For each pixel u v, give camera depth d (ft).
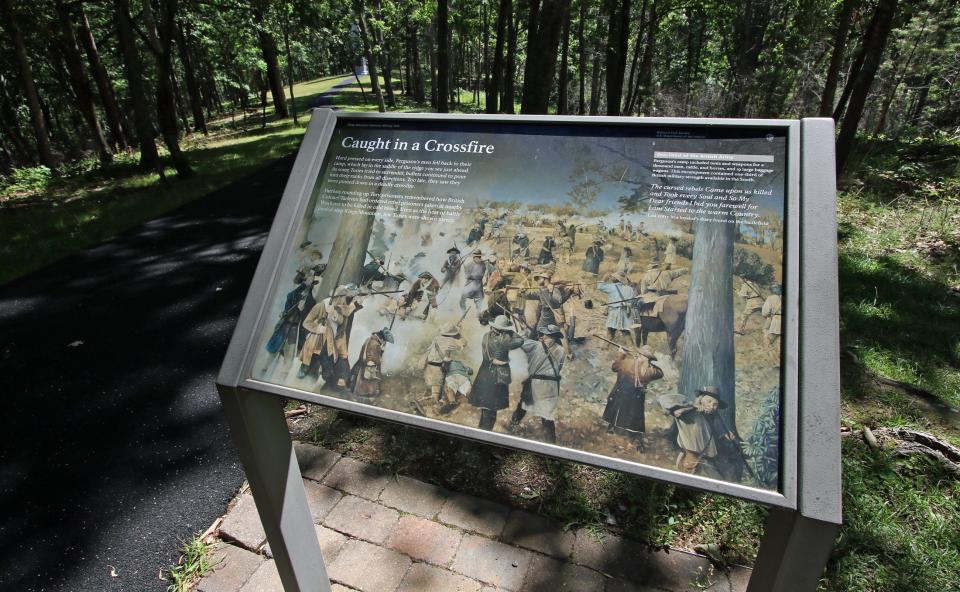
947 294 14.80
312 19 66.54
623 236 4.67
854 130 26.66
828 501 3.57
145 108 42.86
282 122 79.41
